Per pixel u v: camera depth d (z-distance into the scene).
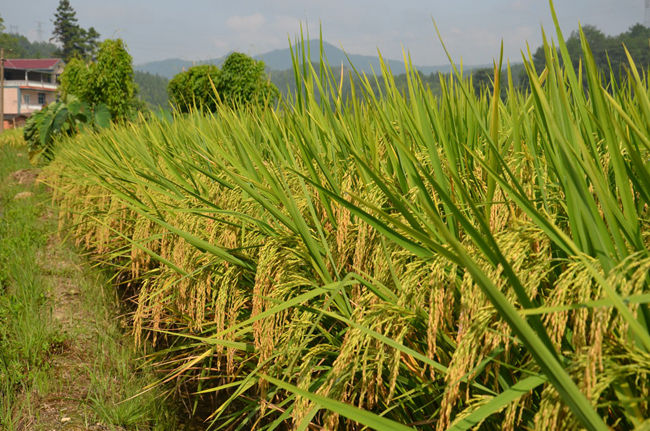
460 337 1.39
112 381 3.55
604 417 1.32
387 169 2.54
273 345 2.14
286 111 2.94
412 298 1.74
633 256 1.16
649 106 1.28
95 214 5.90
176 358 3.62
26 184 13.73
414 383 1.87
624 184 1.29
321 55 2.88
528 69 1.57
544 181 2.00
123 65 15.76
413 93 2.00
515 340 1.30
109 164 5.07
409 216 1.73
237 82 13.14
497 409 1.21
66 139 12.15
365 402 2.17
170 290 3.63
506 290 1.46
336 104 2.96
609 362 1.10
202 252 3.06
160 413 3.21
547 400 1.10
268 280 2.36
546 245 1.47
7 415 3.12
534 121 1.80
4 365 3.73
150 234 4.27
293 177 2.92
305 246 2.32
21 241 7.38
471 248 1.58
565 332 1.46
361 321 1.67
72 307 5.14
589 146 1.75
